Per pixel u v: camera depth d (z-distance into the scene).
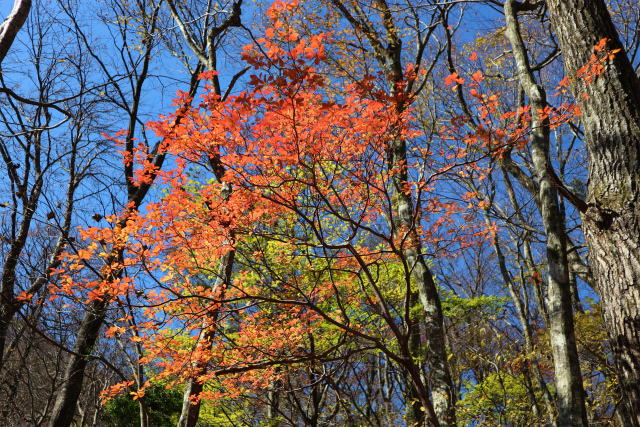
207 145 3.30
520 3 7.30
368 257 5.16
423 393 3.43
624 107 3.24
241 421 7.88
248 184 3.55
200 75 3.05
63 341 6.86
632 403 2.87
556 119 3.69
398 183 6.43
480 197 8.35
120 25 8.16
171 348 4.09
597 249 3.20
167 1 7.57
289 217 4.44
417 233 5.33
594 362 8.23
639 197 3.05
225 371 3.81
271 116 3.02
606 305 3.11
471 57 3.17
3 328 7.05
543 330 8.91
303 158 3.50
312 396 6.36
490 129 3.55
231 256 5.01
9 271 6.99
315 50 2.65
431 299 6.60
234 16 7.35
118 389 4.26
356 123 3.50
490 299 9.62
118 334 5.34
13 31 3.98
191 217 3.69
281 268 5.62
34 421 7.49
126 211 3.79
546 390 8.27
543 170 5.87
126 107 7.93
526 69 6.50
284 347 4.96
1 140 7.99
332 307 6.37
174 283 3.97
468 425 9.16
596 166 3.31
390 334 8.76
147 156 3.60
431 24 8.93
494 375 9.12
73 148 8.08
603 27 3.45
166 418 8.37
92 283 3.66
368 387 9.26
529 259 10.76
